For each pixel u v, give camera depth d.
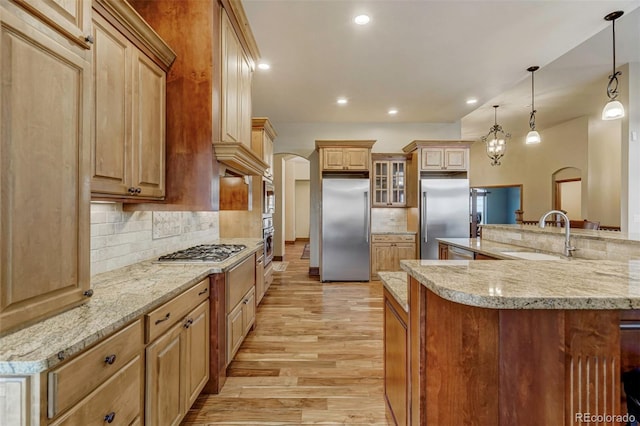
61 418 0.91
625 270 1.28
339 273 5.41
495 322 1.08
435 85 4.26
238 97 2.64
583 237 2.31
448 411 1.15
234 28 2.53
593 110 6.13
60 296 1.14
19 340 0.94
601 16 2.76
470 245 3.25
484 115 6.48
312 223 6.07
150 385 1.36
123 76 1.66
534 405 1.01
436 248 5.34
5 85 0.91
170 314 1.54
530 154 8.05
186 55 2.15
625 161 4.24
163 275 1.86
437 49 3.32
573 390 0.97
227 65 2.37
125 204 2.07
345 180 5.38
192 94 2.14
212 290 2.12
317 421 1.92
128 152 1.71
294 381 2.35
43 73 1.04
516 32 3.00
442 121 5.99
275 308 4.04
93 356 1.03
